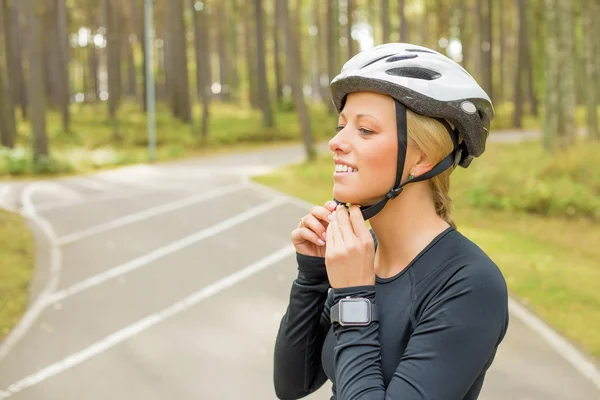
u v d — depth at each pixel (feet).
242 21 177.68
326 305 4.68
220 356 17.63
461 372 3.52
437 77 3.84
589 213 40.04
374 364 3.72
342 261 3.88
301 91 74.08
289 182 55.72
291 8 167.73
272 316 21.11
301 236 4.32
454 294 3.64
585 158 48.78
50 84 143.74
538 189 41.98
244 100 190.60
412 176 3.90
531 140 85.81
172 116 130.72
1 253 29.40
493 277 3.67
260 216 39.50
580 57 138.82
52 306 22.39
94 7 158.20
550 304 20.76
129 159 80.43
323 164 69.31
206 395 15.23
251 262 28.40
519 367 15.71
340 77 3.94
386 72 3.80
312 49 211.20
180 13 125.39
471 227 36.17
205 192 50.21
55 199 47.37
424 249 3.94
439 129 3.81
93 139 104.99
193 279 25.77
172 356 17.69
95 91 159.84
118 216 39.81
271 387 15.60
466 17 153.17
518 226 36.99
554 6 57.26
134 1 142.00
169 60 142.92
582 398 14.03
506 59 185.68
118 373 16.62
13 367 17.15
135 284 25.07
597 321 19.02
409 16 157.99
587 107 70.79
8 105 94.63
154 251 30.63
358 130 3.93
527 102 158.20
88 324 20.51
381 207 3.92
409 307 3.82
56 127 111.34
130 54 169.58
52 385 15.98
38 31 67.31
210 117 137.39
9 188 54.54
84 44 168.66
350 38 130.21
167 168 72.38
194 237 33.63
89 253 30.14
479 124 3.84
